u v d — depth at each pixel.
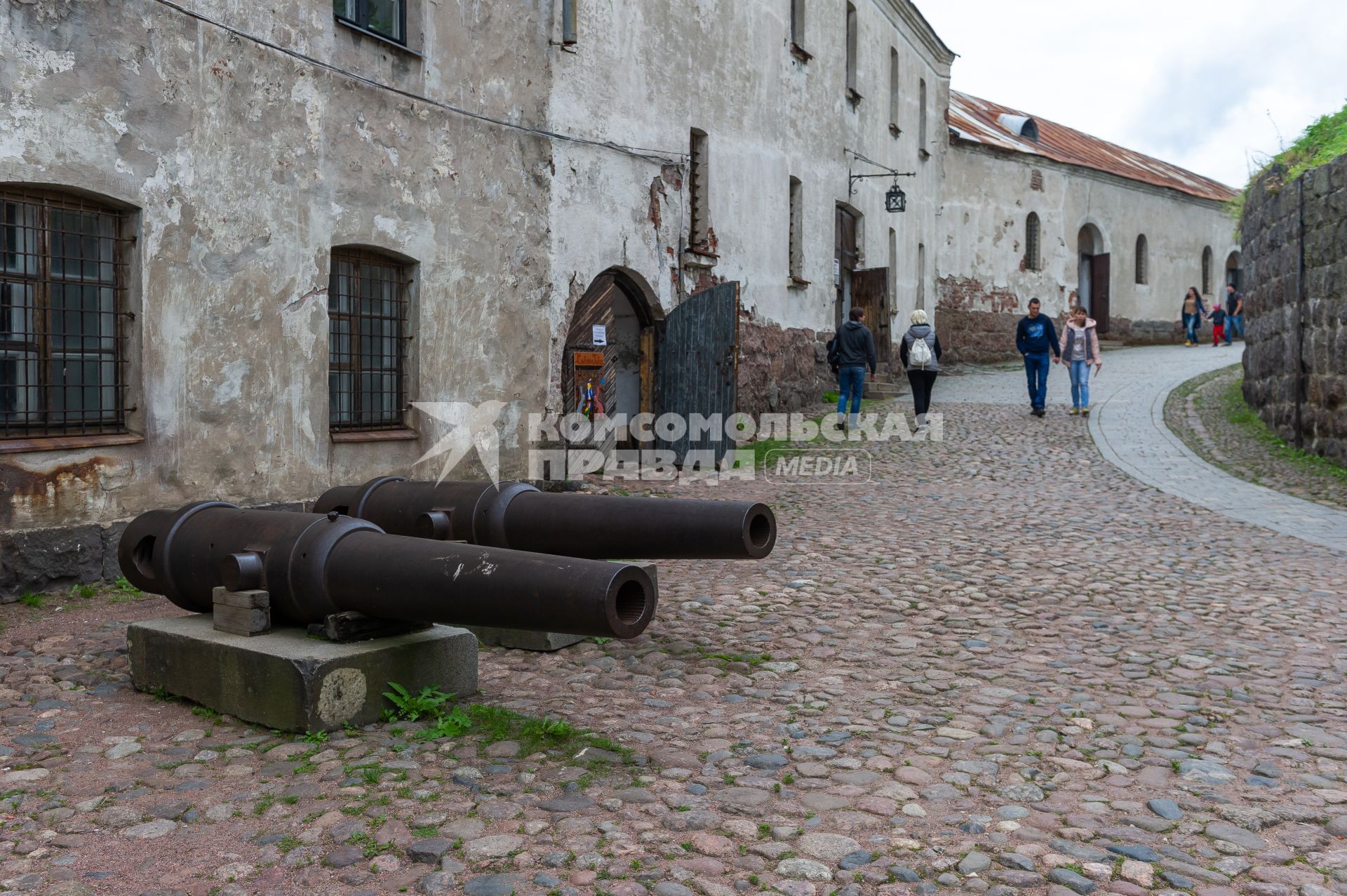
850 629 5.90
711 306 12.48
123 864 3.09
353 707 4.25
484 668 5.21
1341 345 11.52
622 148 11.92
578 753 4.00
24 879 2.99
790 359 16.78
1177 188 34.66
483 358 9.84
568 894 2.90
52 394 6.43
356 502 6.07
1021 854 3.18
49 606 6.09
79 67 6.29
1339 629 5.87
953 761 3.96
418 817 3.39
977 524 9.08
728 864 3.10
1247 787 3.73
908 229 23.52
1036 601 6.51
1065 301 30.50
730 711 4.55
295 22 7.73
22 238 6.26
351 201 8.30
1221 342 30.55
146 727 4.27
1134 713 4.52
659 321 13.05
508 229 10.11
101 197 6.51
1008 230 28.53
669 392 13.05
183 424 7.03
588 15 11.27
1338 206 11.57
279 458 7.73
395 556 4.18
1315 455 12.20
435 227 9.18
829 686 4.90
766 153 15.70
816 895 2.91
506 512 5.64
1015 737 4.21
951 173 26.69
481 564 3.91
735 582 7.04
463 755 3.96
